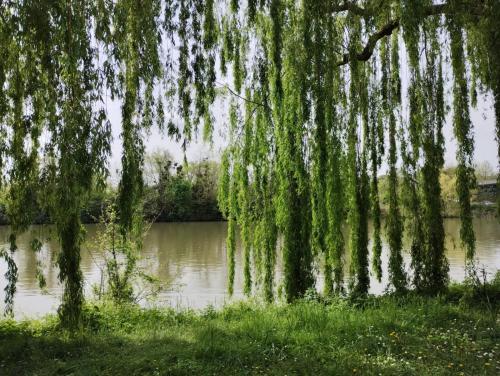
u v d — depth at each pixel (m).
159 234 29.20
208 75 7.94
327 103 8.14
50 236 6.64
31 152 6.69
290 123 8.31
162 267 16.89
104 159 6.19
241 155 9.38
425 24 8.06
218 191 9.85
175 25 7.66
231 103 9.42
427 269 8.34
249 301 9.49
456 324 6.35
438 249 8.30
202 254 20.38
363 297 8.51
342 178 8.75
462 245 8.05
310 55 8.00
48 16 6.07
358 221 9.10
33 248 6.63
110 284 10.13
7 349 5.81
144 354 5.45
